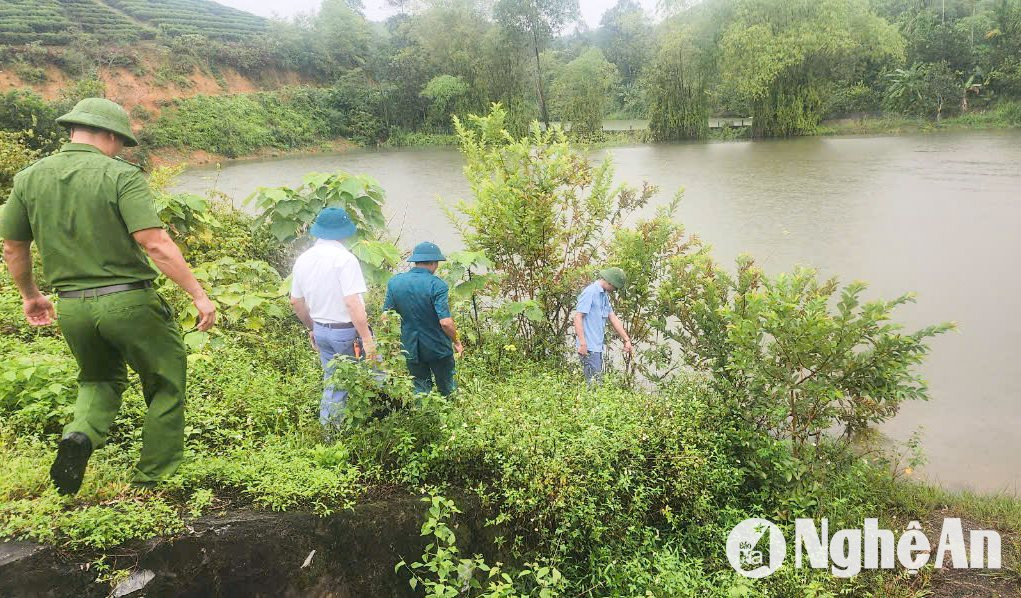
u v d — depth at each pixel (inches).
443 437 164.6
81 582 113.5
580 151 339.9
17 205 120.0
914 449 233.5
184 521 127.3
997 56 2044.8
